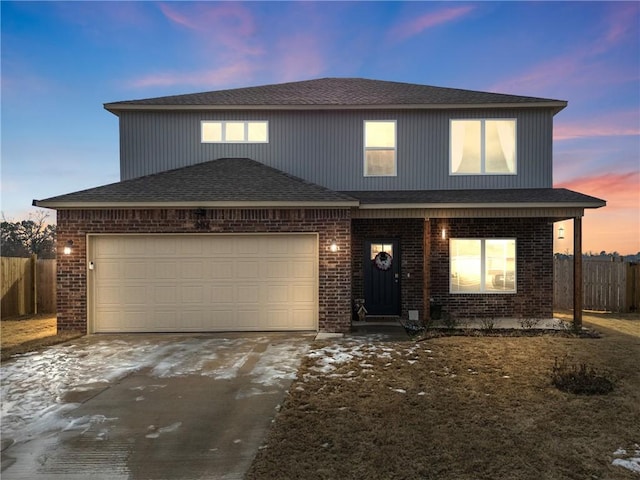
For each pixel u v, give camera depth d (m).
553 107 11.55
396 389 5.67
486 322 10.22
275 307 9.57
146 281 9.55
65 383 6.08
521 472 3.58
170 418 4.86
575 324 9.59
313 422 4.65
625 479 3.47
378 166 11.85
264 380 6.12
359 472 3.61
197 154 12.02
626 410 4.90
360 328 9.86
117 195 9.43
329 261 9.44
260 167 11.22
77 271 9.43
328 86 14.04
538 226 11.31
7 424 4.72
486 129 11.73
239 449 4.10
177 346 8.20
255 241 9.59
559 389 5.60
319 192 9.61
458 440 4.18
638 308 12.93
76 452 4.08
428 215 9.84
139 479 3.58
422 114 11.77
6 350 7.94
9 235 26.17
